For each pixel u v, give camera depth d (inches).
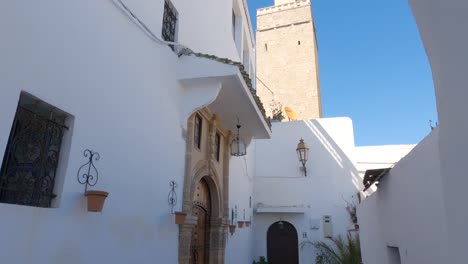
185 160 216.4
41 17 111.3
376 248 245.8
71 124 123.1
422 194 137.9
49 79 112.8
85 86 130.4
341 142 531.5
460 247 85.0
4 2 98.5
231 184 346.9
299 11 1047.0
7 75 97.4
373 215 252.2
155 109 182.5
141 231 160.6
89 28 135.1
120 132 150.6
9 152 102.2
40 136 113.7
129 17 165.0
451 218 89.9
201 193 277.1
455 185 87.0
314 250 482.3
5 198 100.9
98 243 131.0
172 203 194.7
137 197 159.8
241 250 386.3
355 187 505.0
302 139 526.6
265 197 517.7
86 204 125.6
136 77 166.9
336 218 494.0
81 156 125.7
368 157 529.7
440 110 94.7
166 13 219.0
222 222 293.1
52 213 110.4
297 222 500.4
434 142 119.5
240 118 287.6
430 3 88.2
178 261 194.5
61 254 112.6
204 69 209.2
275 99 980.6
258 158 557.9
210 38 289.9
